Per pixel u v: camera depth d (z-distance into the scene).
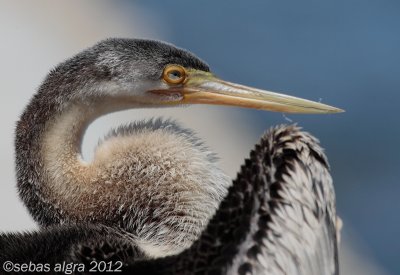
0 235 3.04
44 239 3.03
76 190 3.06
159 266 2.99
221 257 2.98
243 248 2.98
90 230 3.03
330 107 3.11
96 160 3.06
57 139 3.06
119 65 3.08
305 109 3.11
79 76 3.07
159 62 3.09
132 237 3.04
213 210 3.06
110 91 3.08
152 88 3.09
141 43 3.09
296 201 3.00
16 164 3.07
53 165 3.06
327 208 3.02
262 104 3.11
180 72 3.10
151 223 3.05
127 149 3.06
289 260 2.99
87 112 3.07
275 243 2.99
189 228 3.05
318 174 3.02
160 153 3.06
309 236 3.00
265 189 3.00
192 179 3.06
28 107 3.07
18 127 3.07
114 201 3.05
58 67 3.08
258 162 3.00
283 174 3.00
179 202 3.05
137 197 3.05
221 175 3.07
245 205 2.99
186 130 3.07
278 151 3.01
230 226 2.99
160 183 3.05
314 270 3.00
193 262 2.98
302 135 3.02
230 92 3.11
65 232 3.03
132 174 3.05
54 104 3.07
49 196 3.06
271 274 2.98
